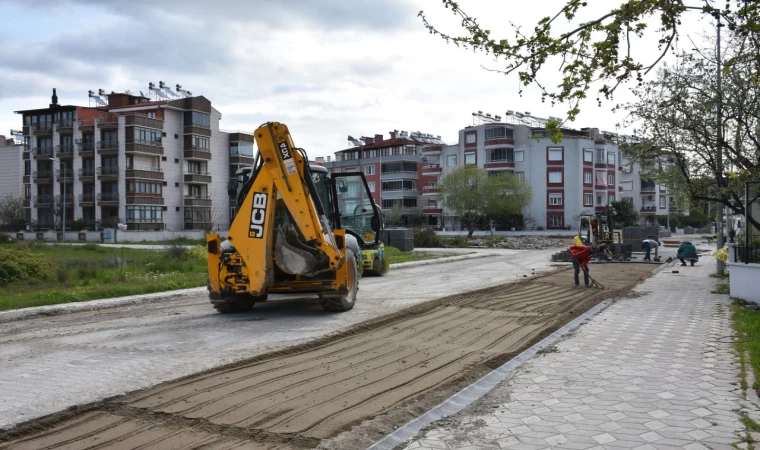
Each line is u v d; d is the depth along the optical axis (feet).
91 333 32.63
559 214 245.65
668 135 55.52
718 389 20.52
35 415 17.21
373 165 289.53
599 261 95.96
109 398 19.08
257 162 37.86
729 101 49.24
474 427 17.21
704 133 51.96
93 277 66.54
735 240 69.31
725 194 53.36
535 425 17.24
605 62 18.02
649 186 291.58
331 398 19.53
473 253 128.47
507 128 249.75
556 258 102.73
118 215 201.87
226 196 232.32
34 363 24.79
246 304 40.65
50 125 218.59
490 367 24.35
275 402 18.99
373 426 16.76
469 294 49.03
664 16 17.75
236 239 36.65
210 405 18.62
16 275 58.44
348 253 40.14
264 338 30.01
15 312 40.16
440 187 238.27
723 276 66.85
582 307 41.29
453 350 27.35
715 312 38.81
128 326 35.04
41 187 222.48
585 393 20.40
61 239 196.65
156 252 110.63
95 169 205.46
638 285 58.34
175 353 26.40
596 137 248.52
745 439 15.75
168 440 15.75
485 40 18.37
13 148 238.89
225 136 232.53
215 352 26.45
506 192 229.86
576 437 16.16
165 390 20.34
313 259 36.14
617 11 17.58
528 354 26.71
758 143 50.24
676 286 56.70
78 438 15.97
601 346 28.30
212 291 37.99
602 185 252.01
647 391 20.44
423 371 23.34
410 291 52.95
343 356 26.05
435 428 17.17
